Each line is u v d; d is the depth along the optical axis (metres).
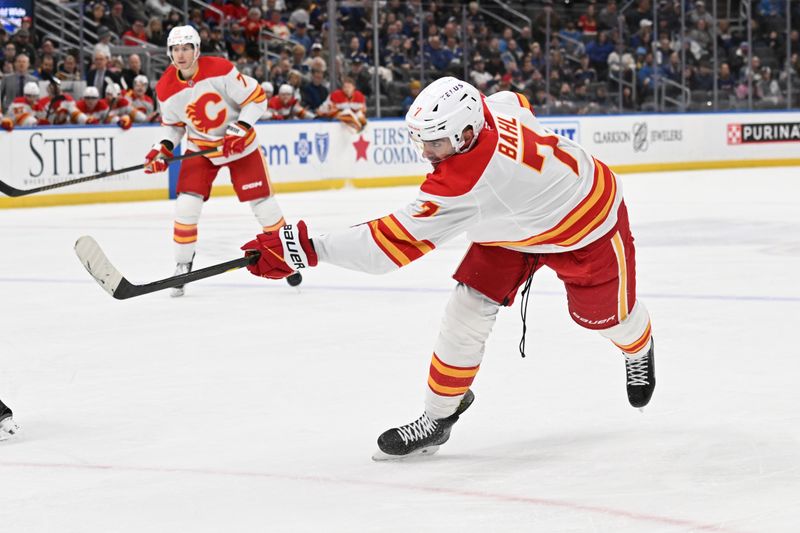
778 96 31.03
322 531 4.06
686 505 4.28
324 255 4.56
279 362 7.21
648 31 29.42
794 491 4.44
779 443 5.14
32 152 20.11
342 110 24.30
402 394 6.29
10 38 22.31
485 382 6.52
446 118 4.37
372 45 26.06
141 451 5.20
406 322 8.64
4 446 5.31
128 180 21.42
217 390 6.45
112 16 24.34
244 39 25.31
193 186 10.48
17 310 9.49
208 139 10.52
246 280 11.19
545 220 4.67
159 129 21.81
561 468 4.82
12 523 4.20
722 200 19.72
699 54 30.06
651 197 20.50
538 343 7.65
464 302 4.93
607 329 5.22
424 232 4.51
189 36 10.16
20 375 6.95
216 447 5.25
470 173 4.43
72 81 22.25
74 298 10.12
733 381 6.44
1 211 19.47
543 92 28.31
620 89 29.12
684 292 9.79
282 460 5.02
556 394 6.21
